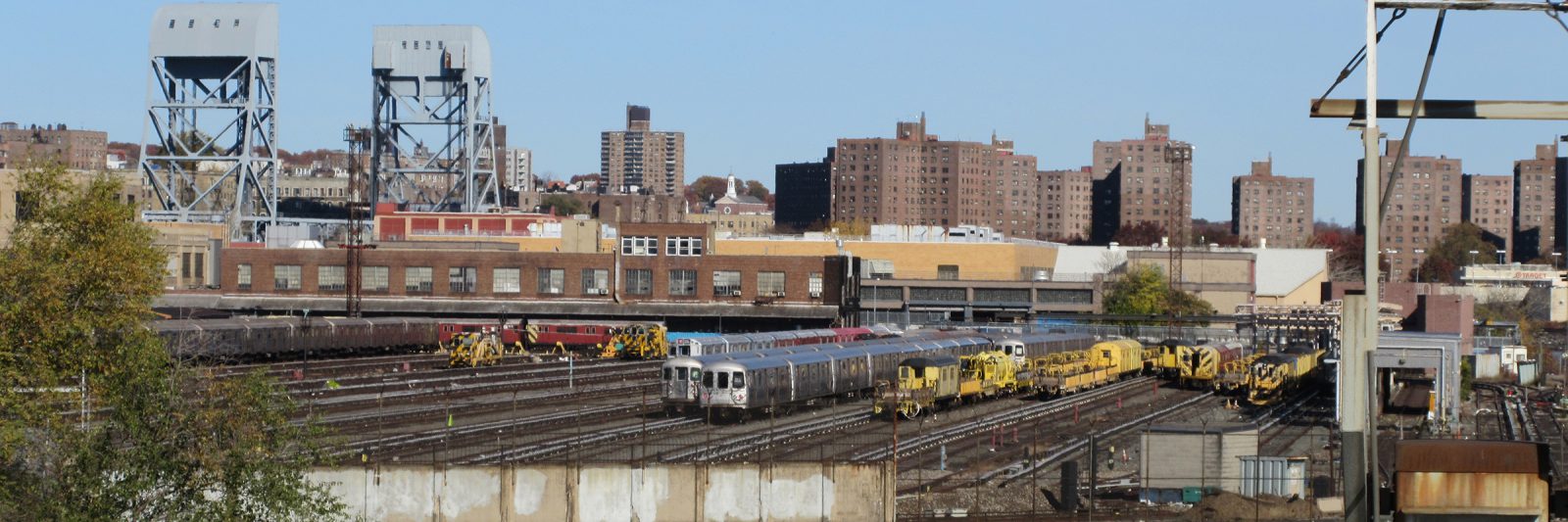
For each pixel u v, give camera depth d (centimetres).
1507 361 16225
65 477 5231
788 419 10262
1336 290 18812
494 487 6575
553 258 19000
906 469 8069
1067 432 9956
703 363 10044
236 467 5256
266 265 19175
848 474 6569
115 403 5325
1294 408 12075
